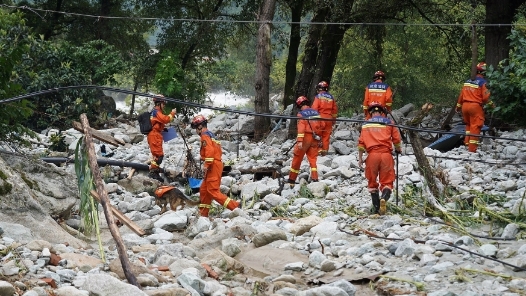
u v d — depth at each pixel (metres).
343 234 9.84
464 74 31.72
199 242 9.48
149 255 8.68
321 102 17.34
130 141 21.38
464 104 16.83
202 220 10.52
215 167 11.76
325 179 14.53
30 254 7.54
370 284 7.64
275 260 8.71
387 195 10.93
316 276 8.09
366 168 11.16
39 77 23.42
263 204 12.72
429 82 39.06
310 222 10.35
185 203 11.88
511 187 12.31
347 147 18.00
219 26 31.70
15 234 8.47
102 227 10.71
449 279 7.52
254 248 9.24
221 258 8.37
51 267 7.31
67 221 10.60
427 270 7.93
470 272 7.68
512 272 7.71
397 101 38.72
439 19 26.80
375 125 11.09
